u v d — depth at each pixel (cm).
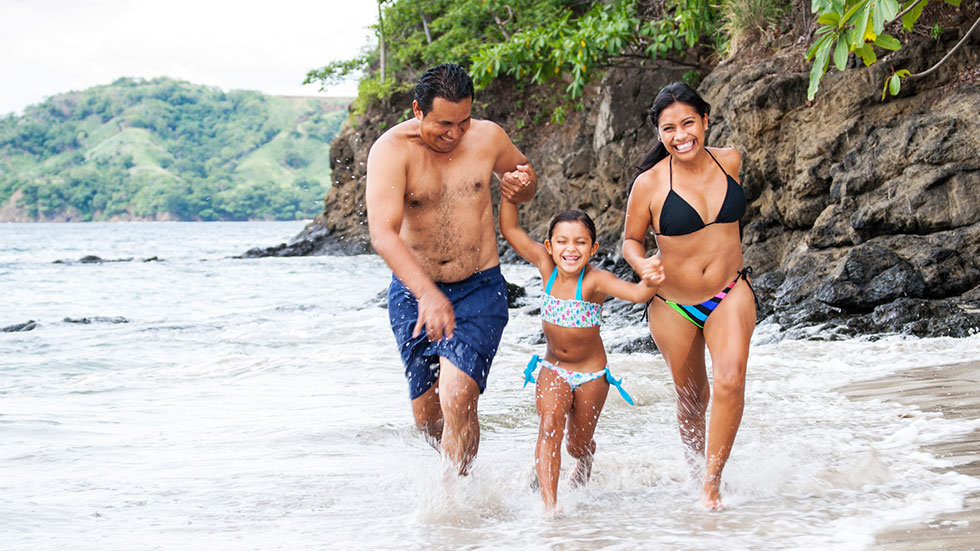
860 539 293
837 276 1001
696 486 406
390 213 394
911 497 342
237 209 17525
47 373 959
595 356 418
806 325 958
